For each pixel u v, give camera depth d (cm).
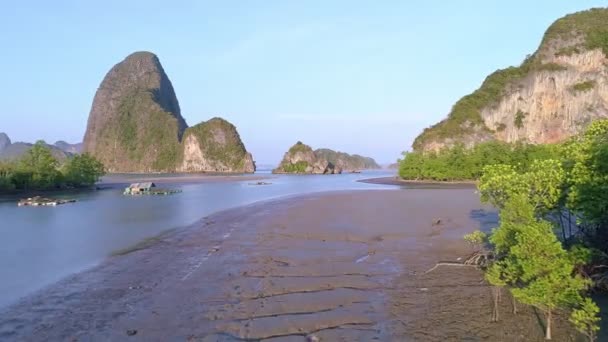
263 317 922
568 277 786
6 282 1248
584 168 1059
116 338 831
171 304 1023
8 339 841
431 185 6253
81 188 6838
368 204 3144
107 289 1166
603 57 9606
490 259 1270
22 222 2641
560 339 779
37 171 6147
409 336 809
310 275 1255
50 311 996
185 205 3622
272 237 1891
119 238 1991
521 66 11381
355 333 827
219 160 18388
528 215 982
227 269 1350
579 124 9325
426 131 11112
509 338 792
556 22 10906
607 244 1095
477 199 3491
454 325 856
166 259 1525
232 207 3325
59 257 1591
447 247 1614
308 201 3512
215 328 867
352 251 1578
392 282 1171
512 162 6725
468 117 10775
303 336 819
